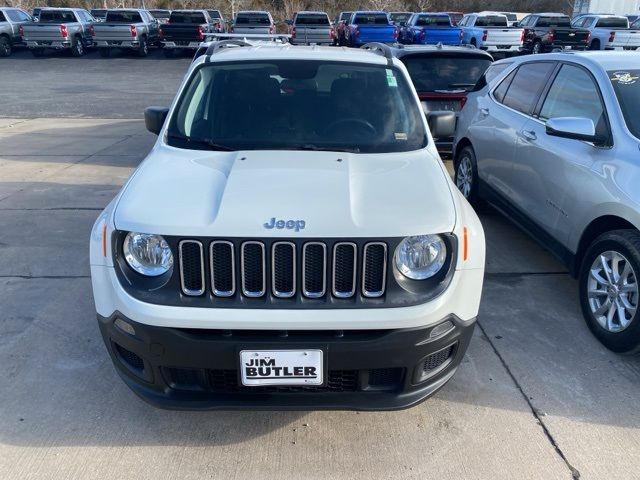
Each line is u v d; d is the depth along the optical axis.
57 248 5.23
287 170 2.96
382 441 2.90
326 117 3.62
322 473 2.70
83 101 14.51
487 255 5.14
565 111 4.48
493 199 5.59
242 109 3.66
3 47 24.67
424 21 26.05
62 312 4.09
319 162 3.11
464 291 2.69
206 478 2.66
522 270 4.84
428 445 2.88
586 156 3.98
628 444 2.89
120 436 2.91
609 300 3.66
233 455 2.80
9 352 3.59
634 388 3.31
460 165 6.46
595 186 3.80
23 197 6.75
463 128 6.30
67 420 3.01
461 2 54.47
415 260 2.59
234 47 4.45
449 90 7.62
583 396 3.24
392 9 49.06
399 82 3.91
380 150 3.42
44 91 16.16
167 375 2.63
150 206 2.70
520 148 4.91
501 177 5.34
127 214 2.67
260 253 2.51
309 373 2.53
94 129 11.05
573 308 4.20
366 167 3.13
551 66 4.95
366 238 2.51
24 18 26.70
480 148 5.82
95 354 3.59
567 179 4.13
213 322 2.47
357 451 2.84
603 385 3.34
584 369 3.48
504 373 3.44
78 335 3.79
